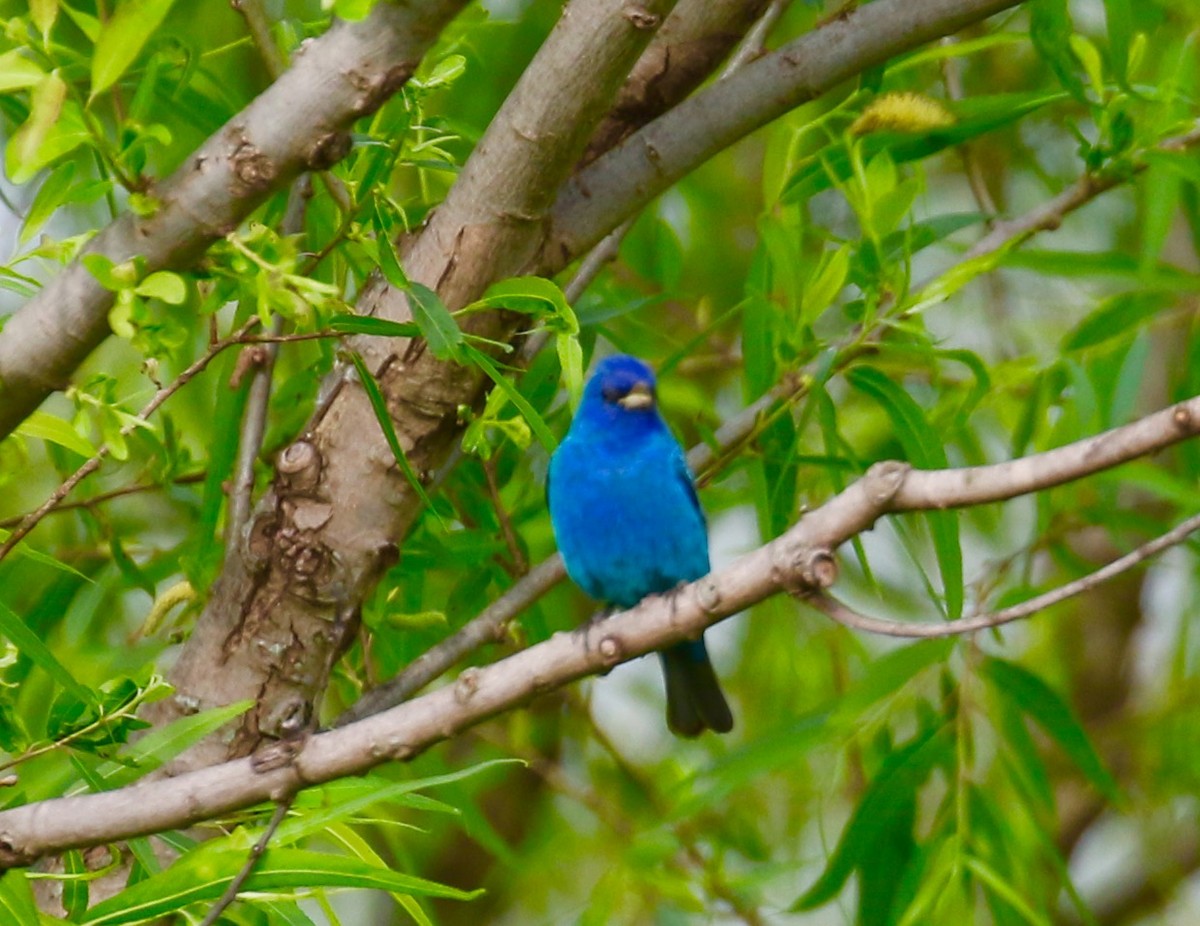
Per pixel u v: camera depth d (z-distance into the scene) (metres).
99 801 6.58
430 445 8.29
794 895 13.21
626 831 12.94
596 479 10.20
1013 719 10.48
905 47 8.71
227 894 6.38
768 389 9.88
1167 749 13.38
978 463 12.12
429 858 14.19
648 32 7.49
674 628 6.67
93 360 11.68
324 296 6.47
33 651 6.52
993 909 9.81
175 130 11.37
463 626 9.62
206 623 8.37
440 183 10.71
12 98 8.87
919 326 10.03
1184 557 12.97
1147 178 10.73
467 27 10.24
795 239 9.74
